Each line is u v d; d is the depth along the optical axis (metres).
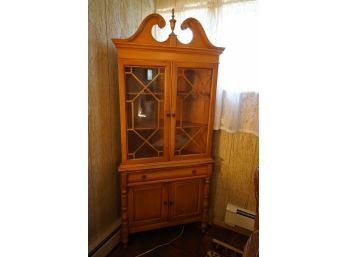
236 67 1.67
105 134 1.55
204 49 1.51
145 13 1.85
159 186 1.68
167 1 1.87
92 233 1.51
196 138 1.77
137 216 1.67
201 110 1.73
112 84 1.58
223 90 1.77
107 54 1.50
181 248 1.72
